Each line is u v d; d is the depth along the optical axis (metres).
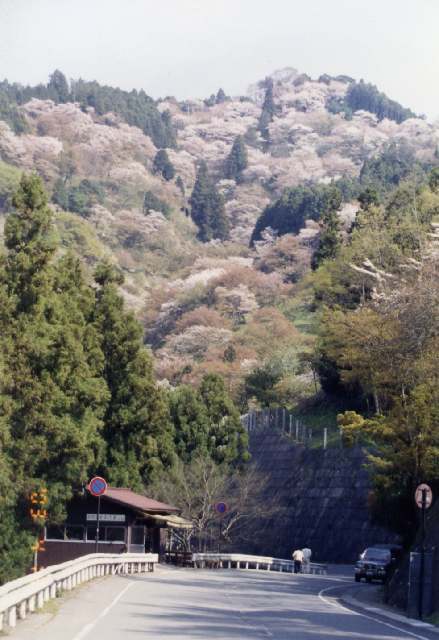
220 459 72.44
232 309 141.75
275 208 187.75
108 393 46.31
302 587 41.50
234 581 42.34
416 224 73.12
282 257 160.12
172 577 42.44
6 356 40.47
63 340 42.38
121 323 54.91
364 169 188.62
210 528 68.38
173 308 149.25
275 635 19.12
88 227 180.38
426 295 36.97
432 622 24.64
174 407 73.06
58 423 41.50
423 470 36.25
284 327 119.00
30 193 43.69
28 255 42.91
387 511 39.50
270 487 80.56
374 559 48.66
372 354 37.78
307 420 87.19
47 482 42.06
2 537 40.25
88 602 25.31
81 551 47.25
